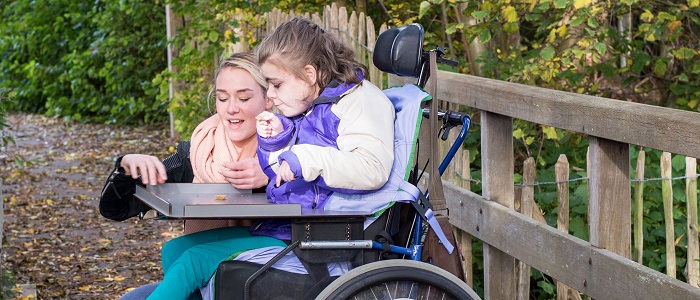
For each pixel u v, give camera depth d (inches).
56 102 550.6
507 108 156.1
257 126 119.4
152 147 446.0
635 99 247.0
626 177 137.0
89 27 549.6
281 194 118.1
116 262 246.7
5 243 266.2
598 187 136.1
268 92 121.2
